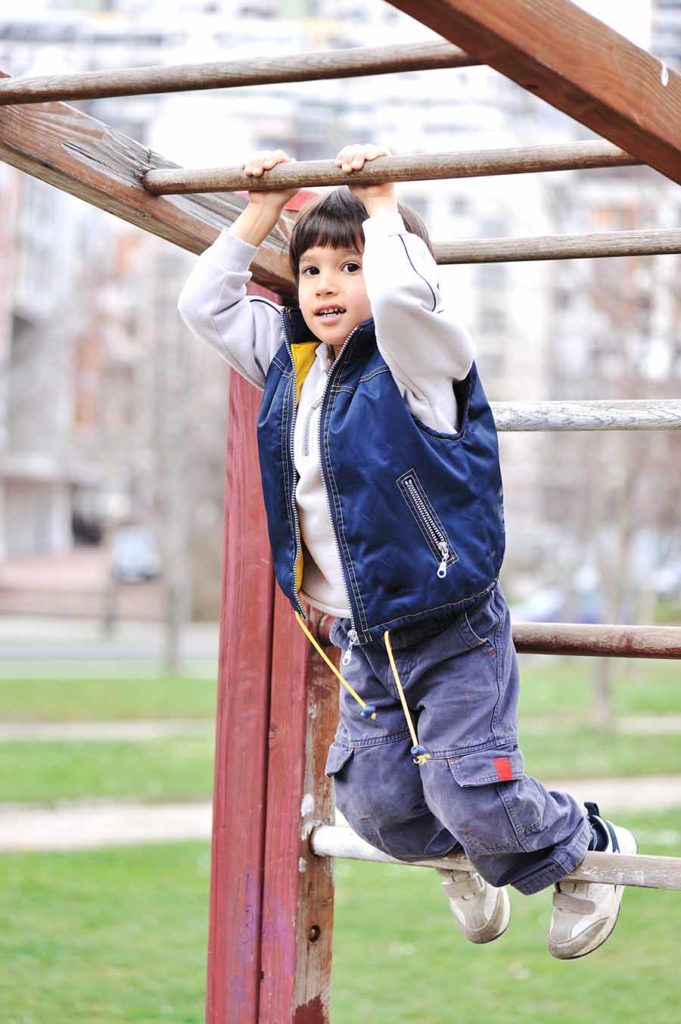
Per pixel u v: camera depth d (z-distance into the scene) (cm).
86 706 3481
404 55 346
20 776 2427
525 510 7856
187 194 479
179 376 5253
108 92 392
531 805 420
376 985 1188
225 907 534
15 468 8894
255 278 495
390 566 409
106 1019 1052
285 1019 518
